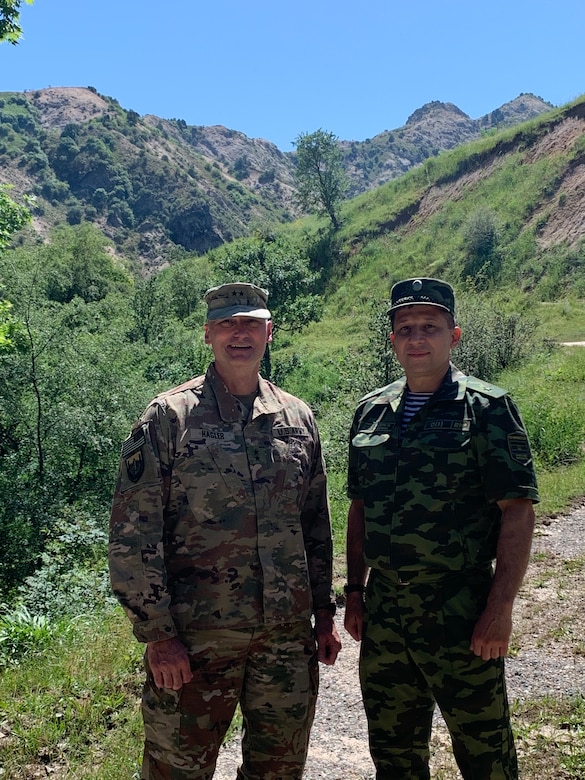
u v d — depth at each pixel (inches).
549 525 269.4
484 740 92.5
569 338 784.3
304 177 1674.5
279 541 95.3
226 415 96.5
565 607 190.2
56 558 307.6
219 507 93.0
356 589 108.3
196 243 4803.2
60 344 503.5
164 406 94.9
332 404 563.2
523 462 90.1
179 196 5036.9
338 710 150.9
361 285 1342.3
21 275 500.7
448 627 92.1
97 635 183.9
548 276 1082.7
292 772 96.6
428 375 99.2
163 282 1286.9
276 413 100.3
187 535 93.1
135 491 91.0
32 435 484.4
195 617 91.5
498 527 95.8
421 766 100.8
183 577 93.1
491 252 1197.1
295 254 1007.0
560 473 341.4
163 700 92.0
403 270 1321.4
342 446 430.3
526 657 163.6
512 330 629.3
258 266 982.4
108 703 143.0
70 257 1615.4
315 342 1061.1
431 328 98.3
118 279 1688.0
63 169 5152.6
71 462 487.5
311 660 98.7
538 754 122.3
